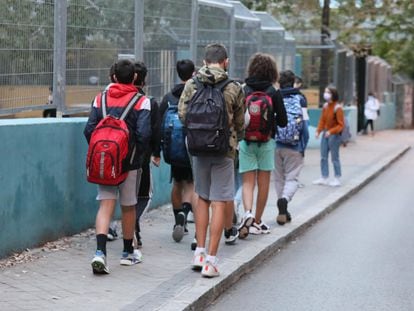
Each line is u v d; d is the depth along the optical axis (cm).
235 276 1084
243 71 2327
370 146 3850
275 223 1488
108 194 1027
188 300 913
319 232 1506
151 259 1124
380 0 4072
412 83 6184
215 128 1016
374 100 4741
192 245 1195
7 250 1063
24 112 1255
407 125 6122
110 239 1227
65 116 1307
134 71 1058
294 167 1472
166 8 1672
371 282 1105
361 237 1458
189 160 1234
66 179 1209
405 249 1345
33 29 1212
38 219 1137
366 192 2191
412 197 2092
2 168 1036
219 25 2036
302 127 1458
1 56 1142
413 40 5078
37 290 933
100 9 1400
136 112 1036
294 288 1066
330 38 3762
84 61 1357
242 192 1341
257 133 1291
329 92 2138
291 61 3144
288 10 3800
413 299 1017
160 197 1611
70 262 1073
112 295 924
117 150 993
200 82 1048
